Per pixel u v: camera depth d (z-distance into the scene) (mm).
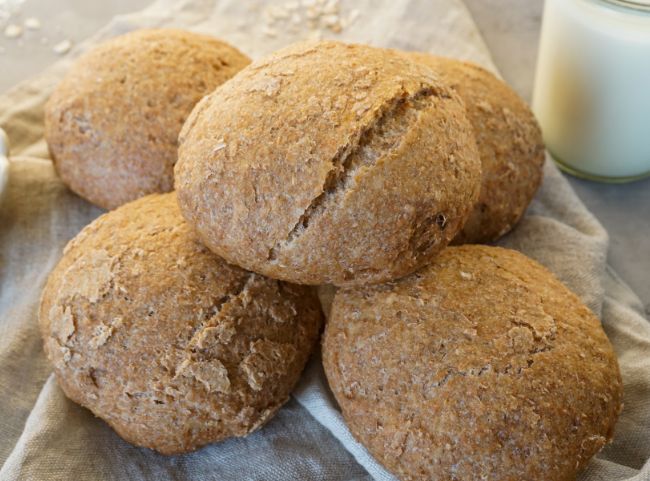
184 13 380
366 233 186
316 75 196
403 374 198
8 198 290
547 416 189
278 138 187
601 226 282
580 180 322
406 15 366
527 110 275
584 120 294
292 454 224
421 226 190
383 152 187
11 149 317
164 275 214
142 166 259
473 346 196
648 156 302
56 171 287
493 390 191
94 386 210
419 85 199
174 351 207
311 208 186
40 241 283
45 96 334
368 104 188
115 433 228
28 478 210
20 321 258
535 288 214
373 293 212
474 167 201
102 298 212
